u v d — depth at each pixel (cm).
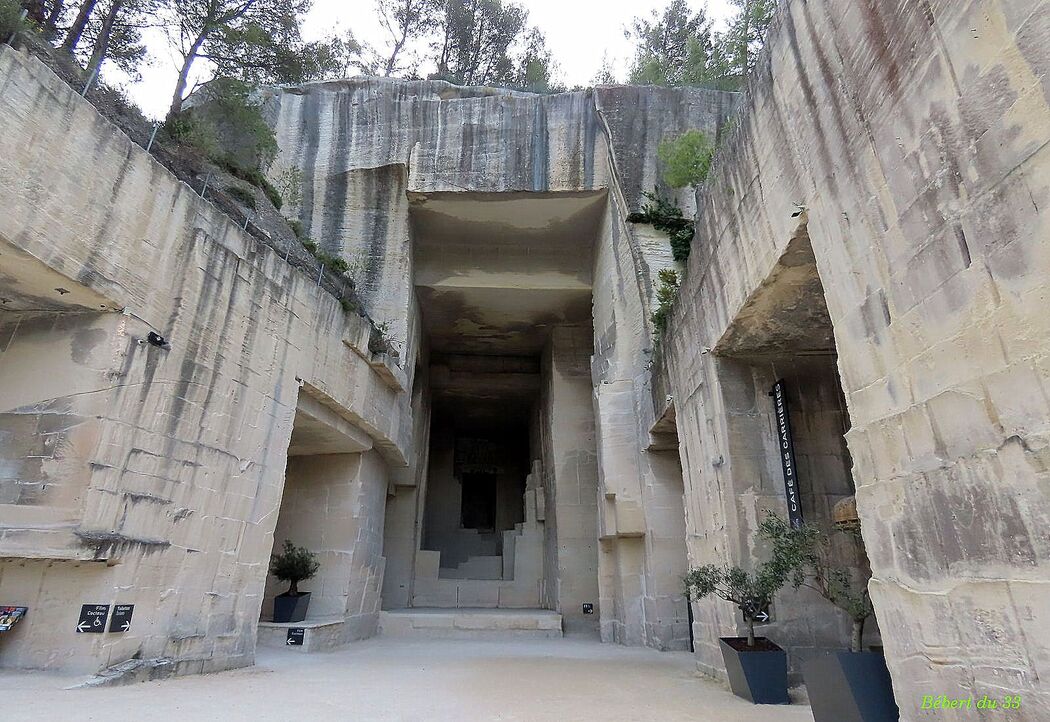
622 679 960
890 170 505
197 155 1248
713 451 1011
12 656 728
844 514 742
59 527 730
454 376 2819
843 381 580
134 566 796
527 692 809
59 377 791
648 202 1831
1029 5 377
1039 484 362
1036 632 361
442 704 704
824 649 860
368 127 2034
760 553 910
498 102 2056
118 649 768
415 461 2286
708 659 1005
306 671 968
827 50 604
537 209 2056
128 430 809
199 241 951
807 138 646
